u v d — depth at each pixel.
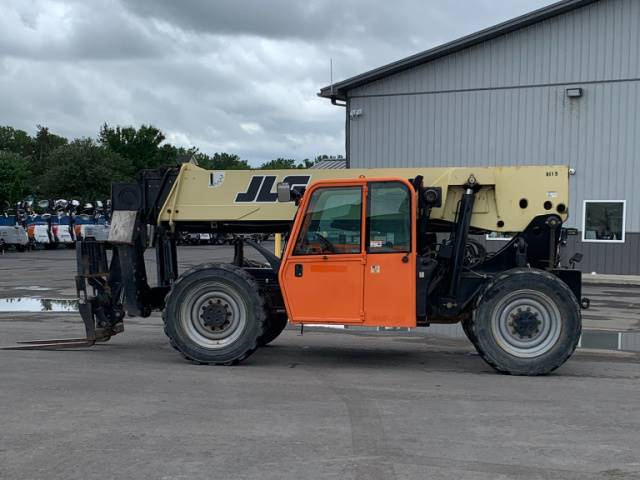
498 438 5.42
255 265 9.59
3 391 6.89
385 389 7.12
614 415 6.12
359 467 4.73
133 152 89.62
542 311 7.83
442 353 9.57
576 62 22.45
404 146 24.53
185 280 8.34
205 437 5.41
